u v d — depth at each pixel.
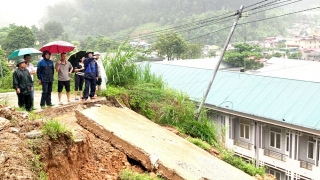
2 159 5.05
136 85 13.20
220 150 12.27
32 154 5.62
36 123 6.76
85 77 11.14
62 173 6.18
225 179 8.26
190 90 21.30
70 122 9.00
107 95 11.89
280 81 19.08
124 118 10.20
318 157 15.96
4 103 9.12
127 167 7.48
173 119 12.65
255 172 11.05
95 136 8.45
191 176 7.40
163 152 8.28
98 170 6.97
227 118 19.42
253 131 18.53
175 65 25.23
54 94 13.59
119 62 13.43
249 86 19.75
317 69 25.42
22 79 9.30
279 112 16.88
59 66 10.78
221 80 21.31
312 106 16.38
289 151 16.95
